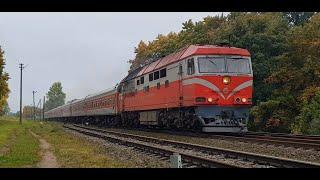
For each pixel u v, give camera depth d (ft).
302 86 122.52
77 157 50.60
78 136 96.84
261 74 129.70
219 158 46.75
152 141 72.18
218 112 76.64
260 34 132.77
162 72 92.07
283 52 133.18
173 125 92.12
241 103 77.30
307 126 104.68
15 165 44.19
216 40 141.49
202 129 77.97
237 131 77.66
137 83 111.45
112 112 144.97
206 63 76.95
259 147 56.90
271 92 129.18
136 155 54.29
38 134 112.27
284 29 139.23
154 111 101.14
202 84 76.13
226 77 76.84
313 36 123.03
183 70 80.89
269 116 121.60
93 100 184.65
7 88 187.01
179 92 82.89
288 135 75.87
